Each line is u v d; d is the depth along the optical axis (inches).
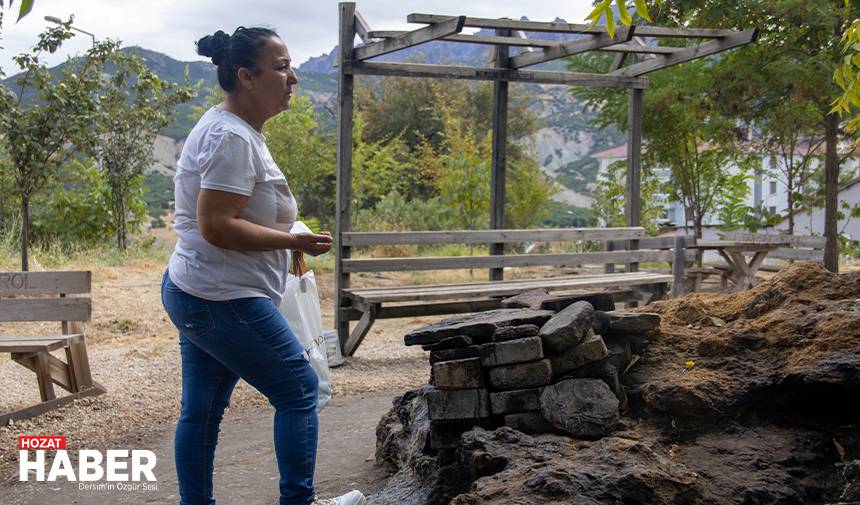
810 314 159.0
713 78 557.0
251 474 197.5
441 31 322.0
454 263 372.8
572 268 680.4
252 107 138.1
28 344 252.4
